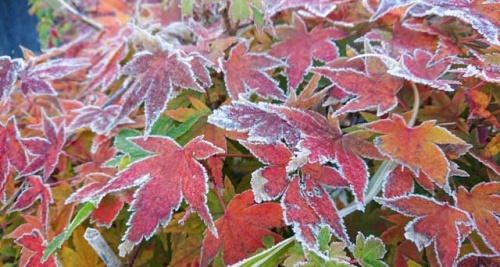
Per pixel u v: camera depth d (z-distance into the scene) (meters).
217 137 0.35
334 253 0.29
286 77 0.40
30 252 0.35
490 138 0.34
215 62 0.38
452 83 0.32
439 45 0.36
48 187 0.38
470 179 0.34
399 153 0.30
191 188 0.31
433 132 0.31
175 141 0.33
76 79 0.49
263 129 0.31
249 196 0.33
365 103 0.33
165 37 0.43
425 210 0.30
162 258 0.36
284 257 0.31
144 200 0.30
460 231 0.30
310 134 0.31
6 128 0.39
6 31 0.65
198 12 0.45
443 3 0.33
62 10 0.63
